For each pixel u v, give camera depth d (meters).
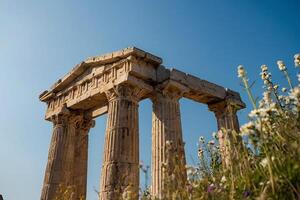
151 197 7.13
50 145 24.70
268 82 5.98
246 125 4.53
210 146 6.63
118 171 17.59
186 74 22.45
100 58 22.84
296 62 5.59
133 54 20.81
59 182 22.80
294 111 4.86
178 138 19.53
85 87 23.97
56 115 25.19
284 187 3.95
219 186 5.07
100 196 17.50
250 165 4.97
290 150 4.23
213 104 24.84
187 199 5.29
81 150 25.30
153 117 20.88
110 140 18.94
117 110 19.75
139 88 20.58
